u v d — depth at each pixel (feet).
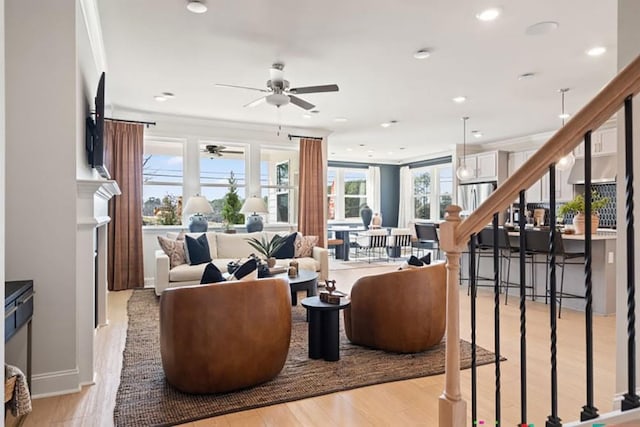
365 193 37.06
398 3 9.31
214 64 13.14
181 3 9.34
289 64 13.12
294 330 12.48
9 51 7.74
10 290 6.67
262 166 23.44
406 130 23.82
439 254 30.50
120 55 12.37
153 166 20.80
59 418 7.07
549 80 14.66
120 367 9.38
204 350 7.63
